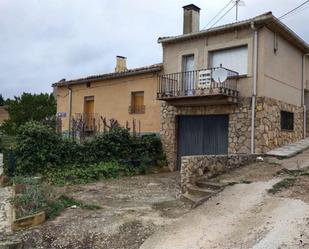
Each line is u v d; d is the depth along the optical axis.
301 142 14.19
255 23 12.37
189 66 14.74
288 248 4.87
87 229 6.39
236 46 13.09
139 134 15.49
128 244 5.73
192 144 14.30
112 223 6.63
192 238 5.64
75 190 10.02
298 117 15.08
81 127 16.20
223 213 6.63
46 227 6.60
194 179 8.71
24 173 11.56
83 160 12.78
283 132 13.62
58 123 17.47
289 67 14.33
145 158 14.05
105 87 18.00
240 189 7.84
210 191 7.96
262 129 12.17
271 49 12.82
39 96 31.62
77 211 7.61
